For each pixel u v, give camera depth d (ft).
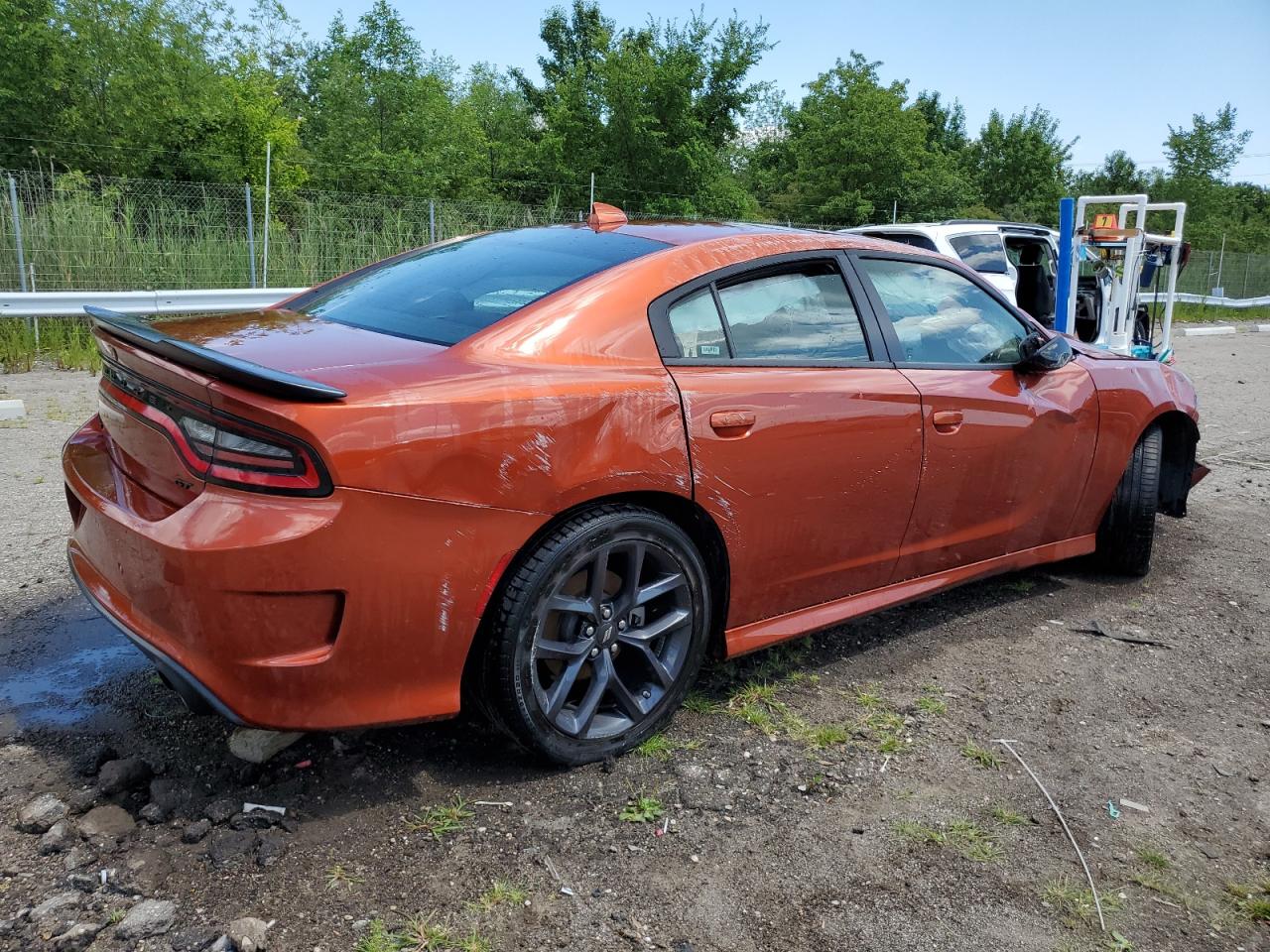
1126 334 29.43
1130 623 12.64
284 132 73.10
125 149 69.21
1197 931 6.81
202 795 7.75
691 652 8.97
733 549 9.04
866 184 102.47
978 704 10.13
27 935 6.13
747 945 6.41
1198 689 10.77
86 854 6.96
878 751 9.03
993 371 11.59
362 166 76.89
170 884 6.70
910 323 10.91
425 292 9.46
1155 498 13.76
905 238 28.30
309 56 109.09
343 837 7.30
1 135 66.54
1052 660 11.35
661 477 8.24
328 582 6.71
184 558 6.55
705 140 85.25
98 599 7.86
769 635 9.74
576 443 7.70
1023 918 6.84
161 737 8.61
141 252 37.17
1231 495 19.66
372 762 8.34
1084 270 31.24
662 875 7.07
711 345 8.99
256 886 6.71
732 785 8.30
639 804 7.88
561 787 8.11
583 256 9.40
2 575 12.33
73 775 7.98
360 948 6.14
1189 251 32.30
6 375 28.60
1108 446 13.07
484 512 7.26
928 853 7.52
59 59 67.15
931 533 11.01
